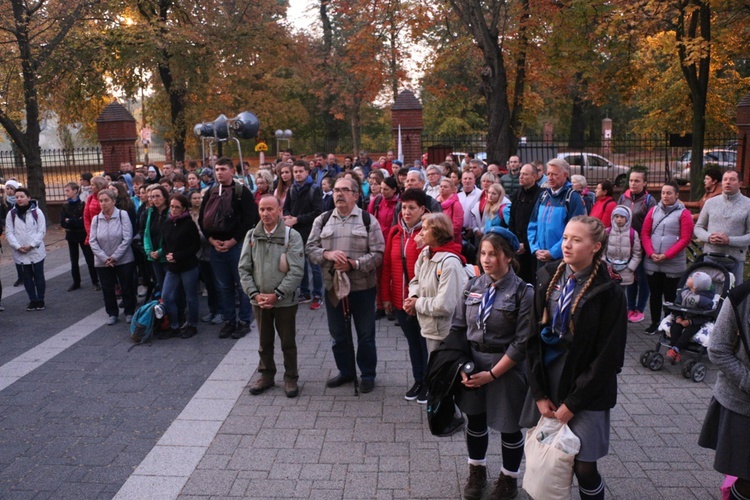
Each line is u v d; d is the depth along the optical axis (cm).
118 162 2023
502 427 390
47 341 783
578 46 1758
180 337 784
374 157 3728
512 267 401
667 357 663
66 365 695
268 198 579
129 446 502
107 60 2305
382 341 743
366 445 492
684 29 1652
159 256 804
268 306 577
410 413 548
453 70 3609
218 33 2544
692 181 1611
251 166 3912
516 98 2095
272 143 4875
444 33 2273
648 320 815
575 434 329
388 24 2048
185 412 562
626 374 627
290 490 430
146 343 764
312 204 884
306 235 888
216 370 667
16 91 1933
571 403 323
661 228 727
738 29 1634
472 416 406
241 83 3184
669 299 745
